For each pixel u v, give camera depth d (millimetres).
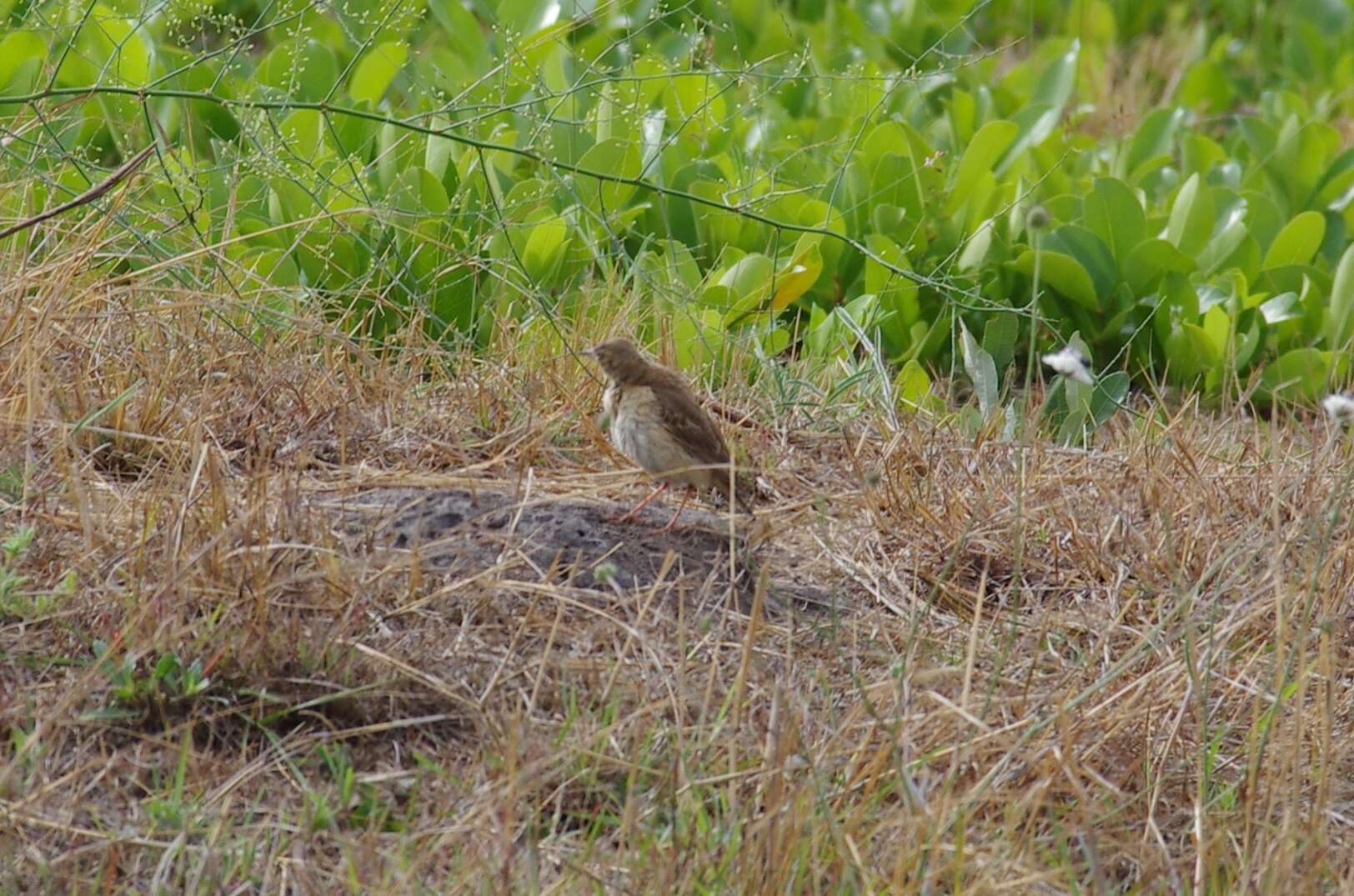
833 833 7379
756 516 10336
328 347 11875
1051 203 17125
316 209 13227
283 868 7113
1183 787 8555
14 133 12305
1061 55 21344
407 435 11125
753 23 21719
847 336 14250
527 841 7328
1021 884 7316
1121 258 16250
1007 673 9211
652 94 17906
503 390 11703
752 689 8617
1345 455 12203
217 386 10961
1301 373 15250
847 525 10695
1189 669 8422
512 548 9398
